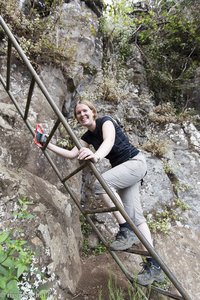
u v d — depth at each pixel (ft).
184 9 22.88
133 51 21.76
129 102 16.89
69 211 8.59
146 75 21.35
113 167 7.34
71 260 7.46
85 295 7.18
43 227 6.59
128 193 7.34
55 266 6.40
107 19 18.88
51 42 11.60
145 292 7.43
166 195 12.09
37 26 11.51
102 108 14.34
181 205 11.87
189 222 11.38
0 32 10.42
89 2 17.60
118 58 19.62
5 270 4.97
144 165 7.20
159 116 17.57
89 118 7.04
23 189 6.98
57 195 8.44
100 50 17.25
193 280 9.01
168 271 5.38
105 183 5.79
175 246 10.18
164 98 21.16
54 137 10.34
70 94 12.90
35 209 6.79
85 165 6.11
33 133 7.52
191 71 21.42
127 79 19.47
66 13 14.26
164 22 23.09
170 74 21.88
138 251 6.41
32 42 11.14
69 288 6.76
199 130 17.71
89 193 11.02
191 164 14.12
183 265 9.48
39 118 9.94
